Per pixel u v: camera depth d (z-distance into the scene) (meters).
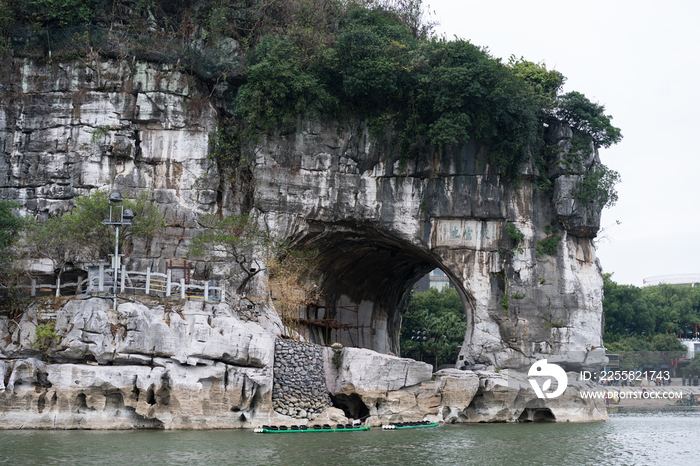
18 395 35.09
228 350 36.47
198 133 46.28
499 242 49.97
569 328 50.16
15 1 45.81
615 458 32.53
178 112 46.09
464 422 44.91
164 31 48.62
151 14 48.44
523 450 33.72
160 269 43.62
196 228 44.91
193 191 45.56
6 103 45.06
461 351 51.28
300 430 36.41
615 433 41.88
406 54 47.69
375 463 28.81
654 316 97.56
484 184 49.84
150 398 35.31
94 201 40.12
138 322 35.47
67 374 34.94
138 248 43.38
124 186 44.62
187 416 35.38
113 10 47.50
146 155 45.56
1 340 37.19
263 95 45.81
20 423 34.94
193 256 44.19
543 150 52.03
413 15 55.12
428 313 88.94
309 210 47.78
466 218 49.78
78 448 29.78
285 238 47.09
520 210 50.62
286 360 39.16
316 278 52.97
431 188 49.59
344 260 54.66
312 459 29.09
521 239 49.97
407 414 41.38
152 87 45.81
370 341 60.94
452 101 47.31
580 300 50.88
